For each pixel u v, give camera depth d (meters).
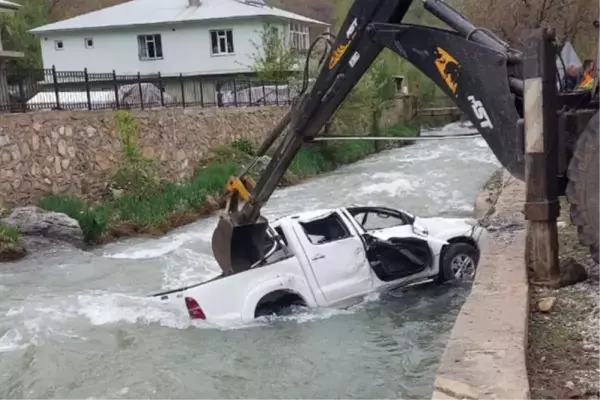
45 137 16.75
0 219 14.76
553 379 4.59
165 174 20.52
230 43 41.78
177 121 22.05
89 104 20.56
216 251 9.36
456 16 6.79
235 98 32.75
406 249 9.41
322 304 8.99
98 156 18.33
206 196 19.33
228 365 7.61
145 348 8.28
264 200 8.96
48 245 14.45
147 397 6.99
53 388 7.31
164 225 16.83
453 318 8.52
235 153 24.56
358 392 6.71
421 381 6.84
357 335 8.19
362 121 33.91
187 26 42.00
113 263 13.26
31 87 24.25
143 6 44.97
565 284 6.53
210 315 8.87
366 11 7.30
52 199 16.12
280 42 36.12
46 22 53.59
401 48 6.98
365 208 9.84
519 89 6.43
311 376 7.18
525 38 6.18
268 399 6.73
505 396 4.03
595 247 5.94
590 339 5.21
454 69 6.60
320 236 9.41
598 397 4.30
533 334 5.41
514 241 7.95
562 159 6.35
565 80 7.11
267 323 8.80
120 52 43.25
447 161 27.73
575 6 26.80
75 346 8.49
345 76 7.75
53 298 10.70
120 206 17.30
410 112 46.62
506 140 6.42
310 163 26.53
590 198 5.91
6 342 8.73
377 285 9.27
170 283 11.59
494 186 17.50
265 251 9.27
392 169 26.05
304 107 8.20
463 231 9.81
